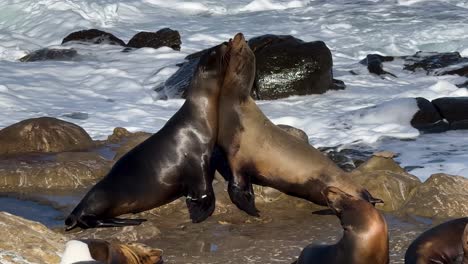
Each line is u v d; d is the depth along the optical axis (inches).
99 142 1472.7
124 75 2069.4
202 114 1115.3
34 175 1232.2
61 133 1438.2
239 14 3137.3
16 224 849.5
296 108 1780.3
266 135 1114.1
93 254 716.0
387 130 1549.0
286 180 1107.9
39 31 2832.2
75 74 2080.5
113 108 1790.1
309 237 1015.0
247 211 1096.8
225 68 1107.9
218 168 1171.3
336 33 2743.6
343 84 1950.1
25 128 1430.9
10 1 3006.9
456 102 1624.0
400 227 1045.2
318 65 1881.2
